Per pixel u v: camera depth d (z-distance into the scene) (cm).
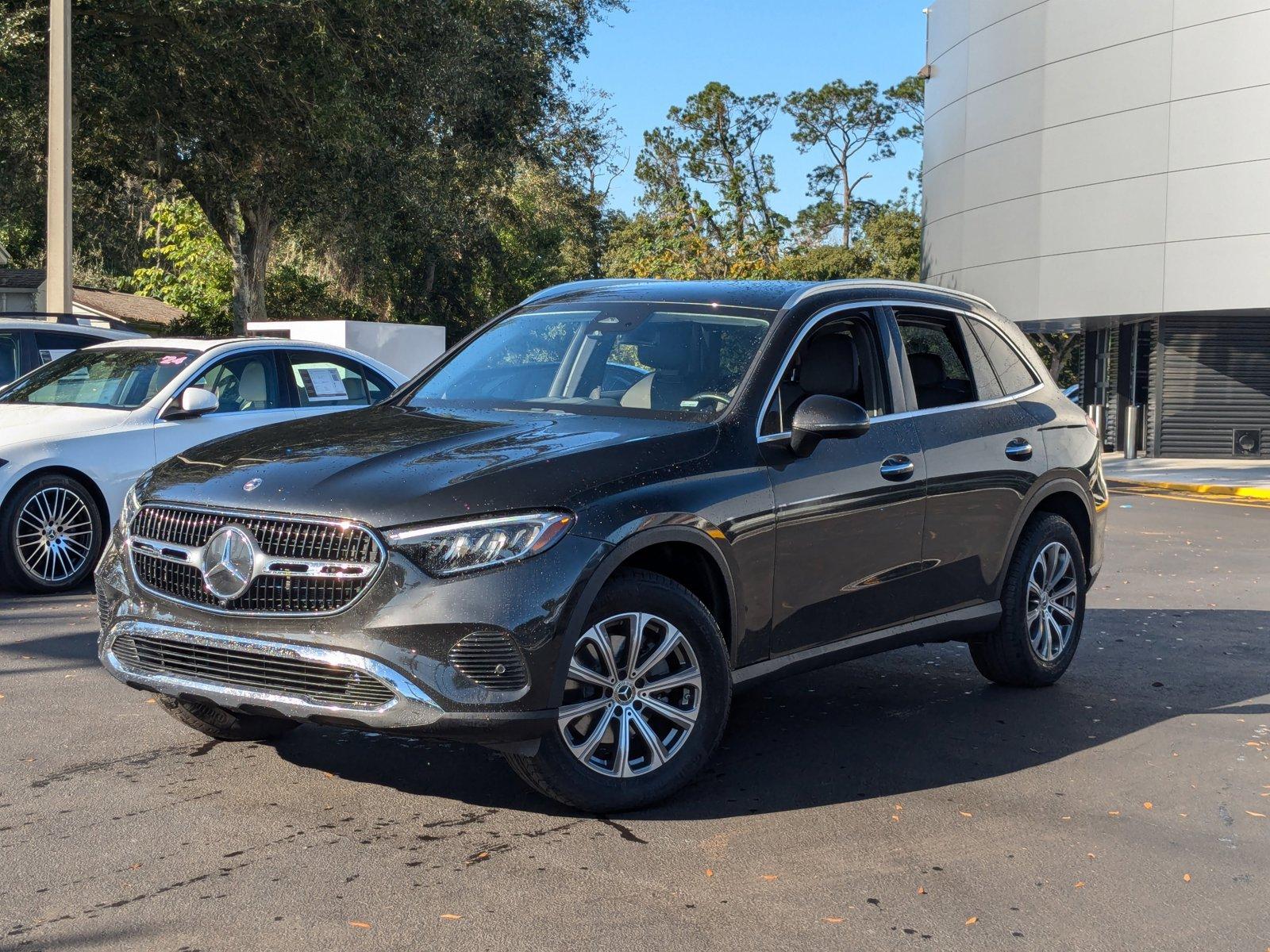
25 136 2203
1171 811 460
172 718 542
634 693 432
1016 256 2941
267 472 435
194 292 3653
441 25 2538
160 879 372
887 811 449
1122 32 2650
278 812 430
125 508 466
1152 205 2614
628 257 5841
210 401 870
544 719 403
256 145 2356
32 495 831
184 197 3597
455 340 4166
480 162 3164
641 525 423
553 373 538
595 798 425
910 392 558
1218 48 2494
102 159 2538
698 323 529
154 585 438
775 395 498
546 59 3409
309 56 2197
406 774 472
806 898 370
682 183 6875
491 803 443
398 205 2611
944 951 339
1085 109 2734
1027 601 620
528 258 4559
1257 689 653
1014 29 2923
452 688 393
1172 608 898
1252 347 2731
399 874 379
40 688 589
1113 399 3127
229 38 2045
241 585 410
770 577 473
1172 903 376
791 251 6344
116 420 874
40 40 1873
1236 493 2066
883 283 578
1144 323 2894
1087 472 652
